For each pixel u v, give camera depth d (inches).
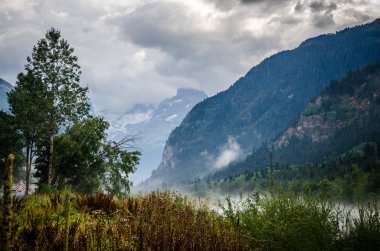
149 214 263.6
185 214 273.0
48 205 274.8
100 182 970.7
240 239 223.6
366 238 214.4
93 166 969.5
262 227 234.2
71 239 175.3
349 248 208.2
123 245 172.1
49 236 174.2
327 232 217.0
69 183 989.2
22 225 202.2
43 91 1103.0
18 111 1059.3
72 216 248.8
